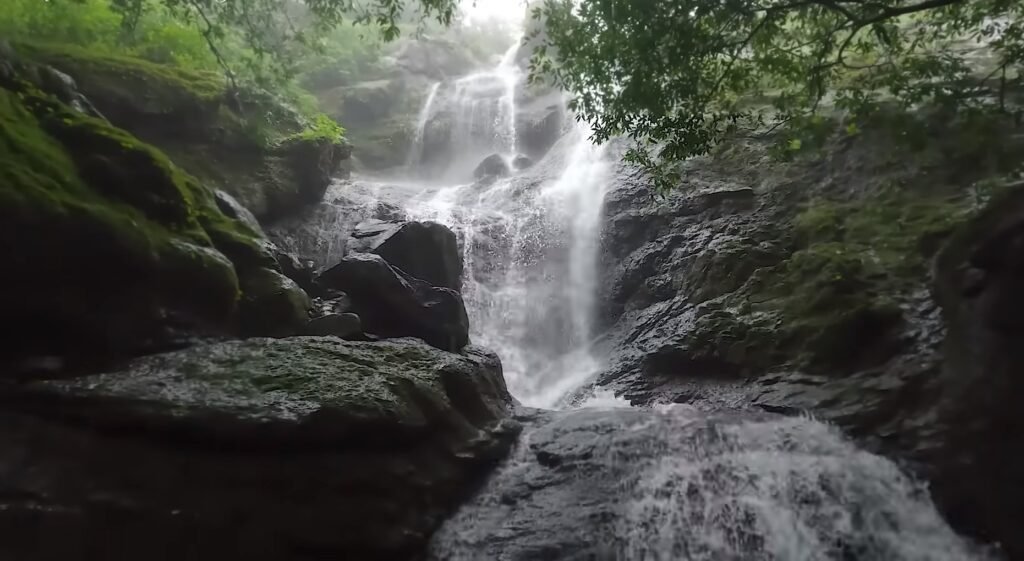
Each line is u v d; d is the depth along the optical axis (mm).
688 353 9164
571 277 12203
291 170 10992
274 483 5293
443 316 8531
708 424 7188
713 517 6238
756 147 11828
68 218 5656
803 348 8250
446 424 6672
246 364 6102
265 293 7438
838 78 8609
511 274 12328
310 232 10719
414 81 21484
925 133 6941
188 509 4980
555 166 15539
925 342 7398
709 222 11109
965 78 7336
